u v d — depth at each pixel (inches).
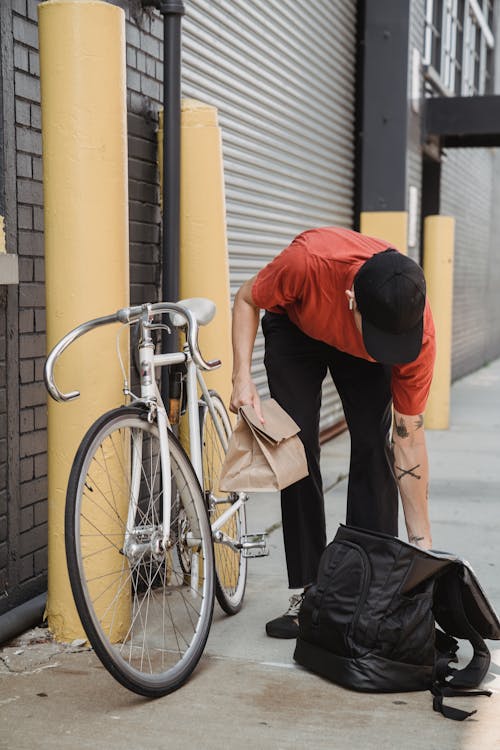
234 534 138.5
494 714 102.0
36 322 126.5
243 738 95.3
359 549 108.8
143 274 146.7
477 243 594.9
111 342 116.7
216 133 145.9
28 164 123.3
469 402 417.1
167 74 140.9
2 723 97.7
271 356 122.6
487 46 613.6
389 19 316.8
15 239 120.1
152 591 139.6
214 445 136.9
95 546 116.0
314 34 273.1
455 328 517.7
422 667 107.3
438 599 111.7
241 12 213.0
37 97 125.1
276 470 109.9
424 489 117.5
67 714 100.0
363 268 99.8
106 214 115.5
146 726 97.5
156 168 150.1
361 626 106.3
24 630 122.0
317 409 123.3
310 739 95.3
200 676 111.2
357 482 123.9
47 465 130.4
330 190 297.9
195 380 122.3
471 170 553.3
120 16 115.9
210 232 145.6
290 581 124.2
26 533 126.1
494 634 109.6
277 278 112.1
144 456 134.0
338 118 303.1
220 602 129.2
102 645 95.9
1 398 119.1
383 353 98.3
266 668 114.0
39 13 113.8
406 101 317.4
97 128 114.0
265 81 231.8
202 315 114.5
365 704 103.7
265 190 235.9
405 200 319.6
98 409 116.0
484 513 202.5
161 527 109.9
